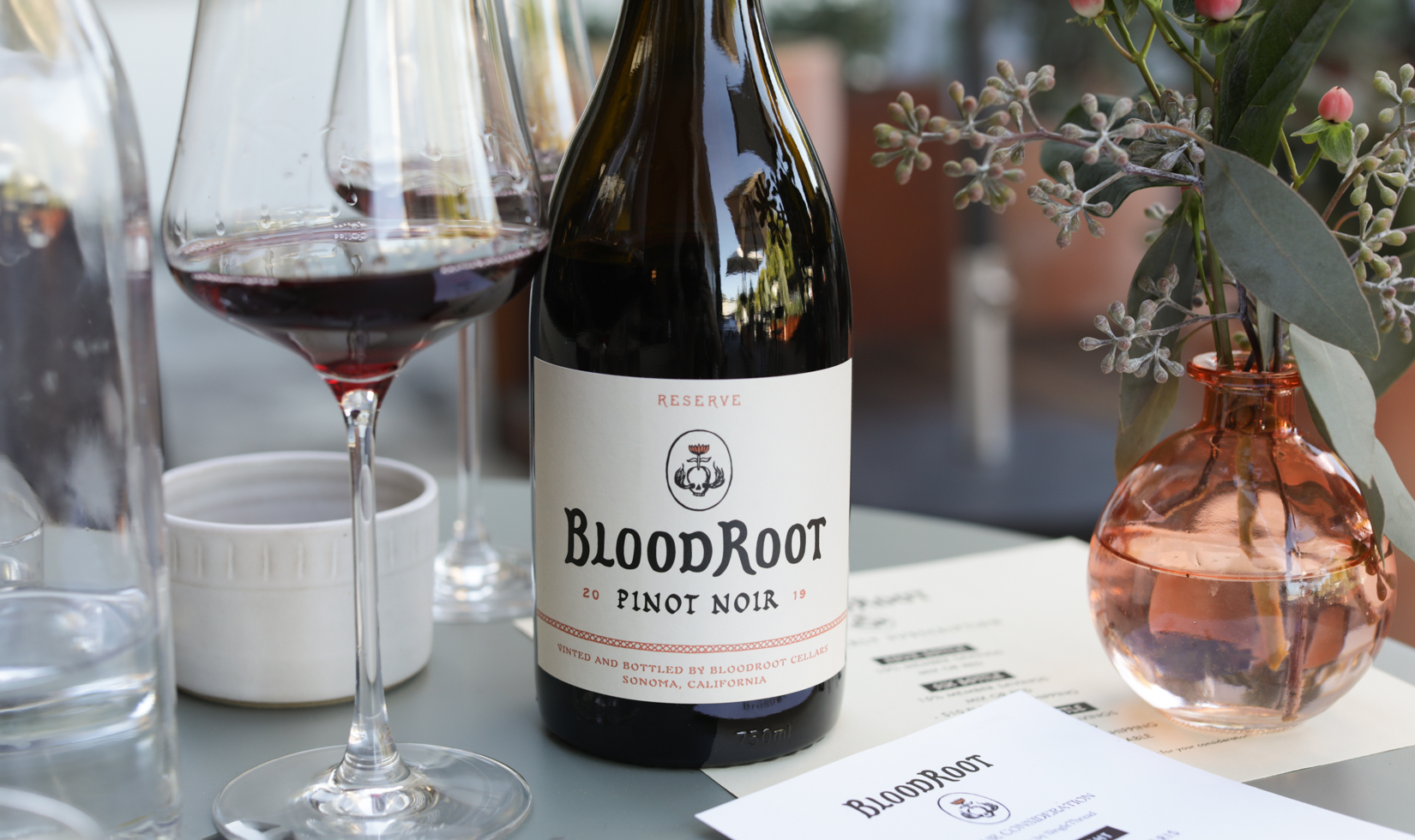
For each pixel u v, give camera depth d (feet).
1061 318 10.16
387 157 1.68
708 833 1.73
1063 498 8.07
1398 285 1.77
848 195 10.63
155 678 1.68
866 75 10.07
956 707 1.96
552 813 1.77
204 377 11.02
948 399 10.48
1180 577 1.83
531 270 1.77
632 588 1.80
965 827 1.71
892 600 2.25
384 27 1.68
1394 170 1.78
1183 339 1.89
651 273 1.81
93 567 1.67
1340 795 1.79
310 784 1.79
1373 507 1.77
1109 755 1.82
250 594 1.93
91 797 1.66
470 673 2.06
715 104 1.85
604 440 1.79
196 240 1.70
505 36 1.77
